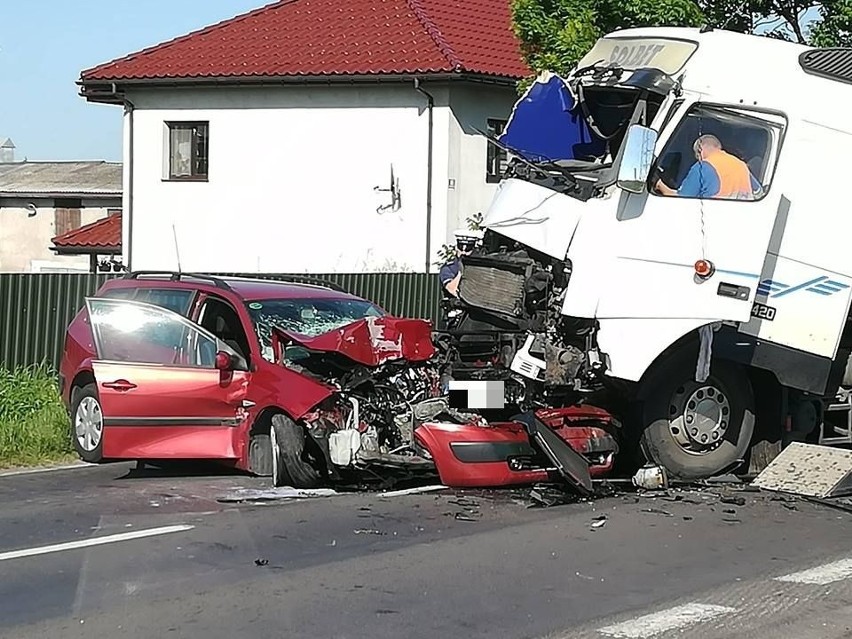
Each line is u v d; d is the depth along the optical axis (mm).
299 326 12602
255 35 31641
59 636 7152
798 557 9188
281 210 30156
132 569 8664
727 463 11906
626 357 11055
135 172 31453
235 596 7977
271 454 12188
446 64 27984
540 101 12008
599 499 11211
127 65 31266
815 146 11500
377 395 11570
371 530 9875
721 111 11344
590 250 11000
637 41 12242
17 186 58531
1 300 17406
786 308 11523
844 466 11625
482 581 8391
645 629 7359
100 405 12617
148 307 12734
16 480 12414
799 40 19594
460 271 11758
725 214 11172
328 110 29562
